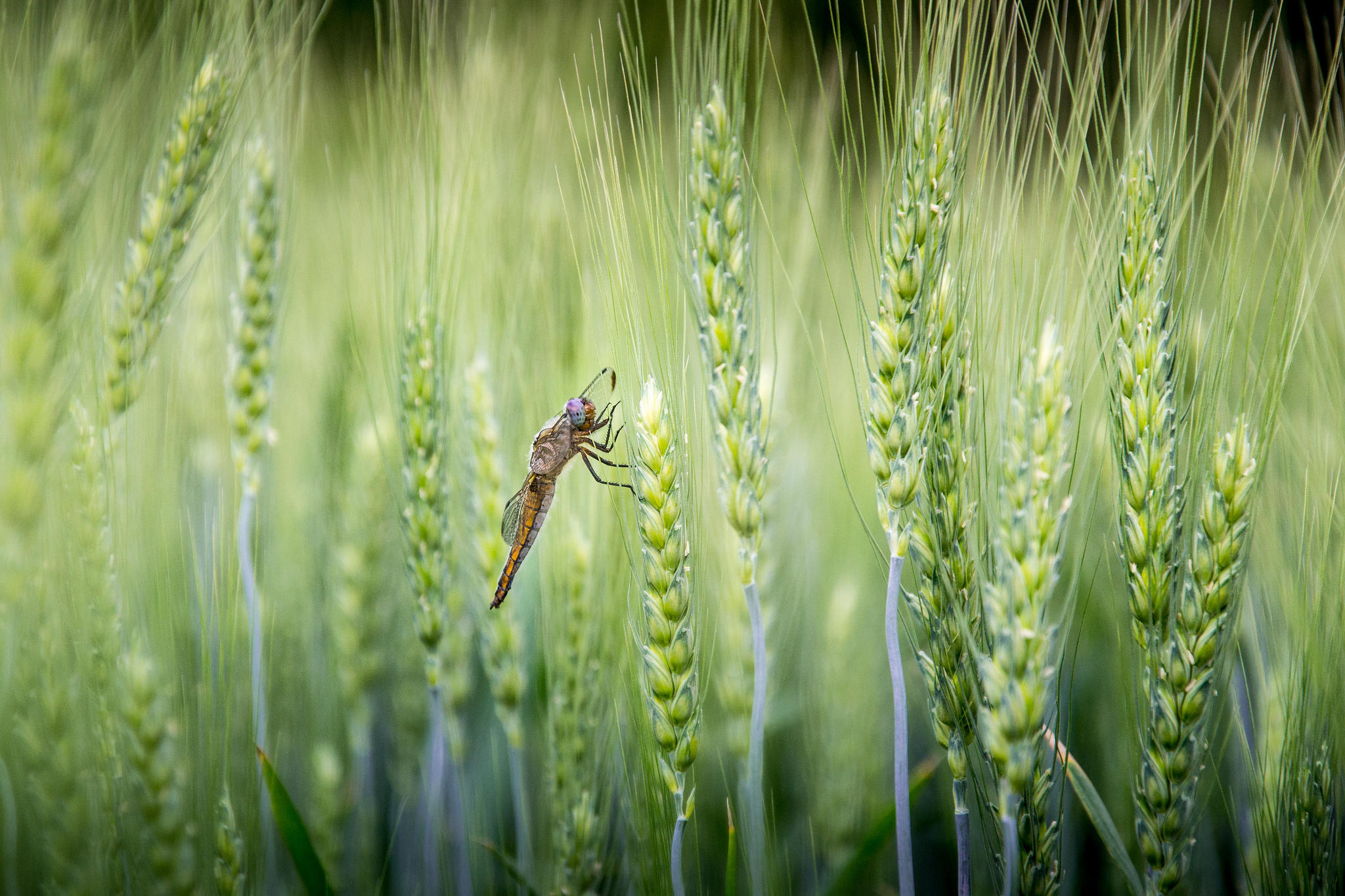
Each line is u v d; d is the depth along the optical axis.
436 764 0.70
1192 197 0.65
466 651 0.72
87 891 0.66
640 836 0.69
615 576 0.70
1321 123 0.66
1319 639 0.67
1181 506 0.65
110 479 0.67
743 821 0.71
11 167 0.66
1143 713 0.66
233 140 0.70
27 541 0.66
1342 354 0.70
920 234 0.65
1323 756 0.67
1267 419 0.65
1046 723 0.65
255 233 0.70
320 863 0.69
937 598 0.66
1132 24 0.66
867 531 0.66
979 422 0.65
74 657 0.67
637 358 0.67
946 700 0.66
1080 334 0.66
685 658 0.66
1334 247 0.70
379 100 0.71
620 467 0.71
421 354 0.69
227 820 0.67
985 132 0.65
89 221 0.67
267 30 0.70
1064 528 0.64
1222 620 0.65
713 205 0.66
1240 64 0.66
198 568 0.68
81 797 0.66
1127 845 0.72
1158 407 0.65
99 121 0.66
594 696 0.70
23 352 0.65
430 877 0.71
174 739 0.67
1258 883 0.68
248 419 0.70
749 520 0.66
